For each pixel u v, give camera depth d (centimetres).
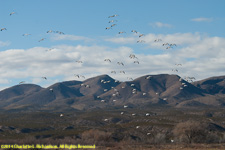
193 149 11350
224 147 12481
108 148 11438
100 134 16775
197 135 17225
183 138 17475
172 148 11931
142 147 12494
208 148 11856
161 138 16500
